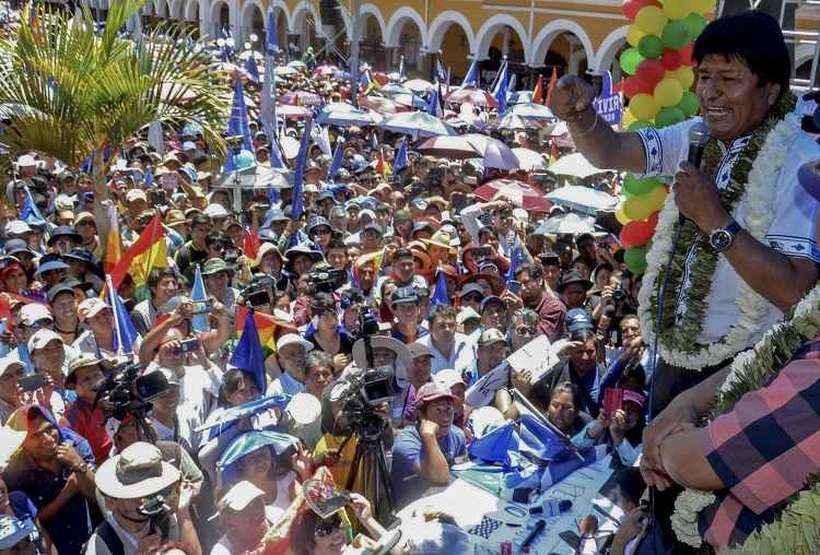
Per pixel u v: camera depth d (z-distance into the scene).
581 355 6.46
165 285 8.11
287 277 9.91
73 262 9.32
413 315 7.55
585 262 11.43
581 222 11.77
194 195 13.58
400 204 14.24
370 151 20.27
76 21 9.87
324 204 13.45
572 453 5.11
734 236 2.24
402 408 6.24
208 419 5.46
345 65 36.72
